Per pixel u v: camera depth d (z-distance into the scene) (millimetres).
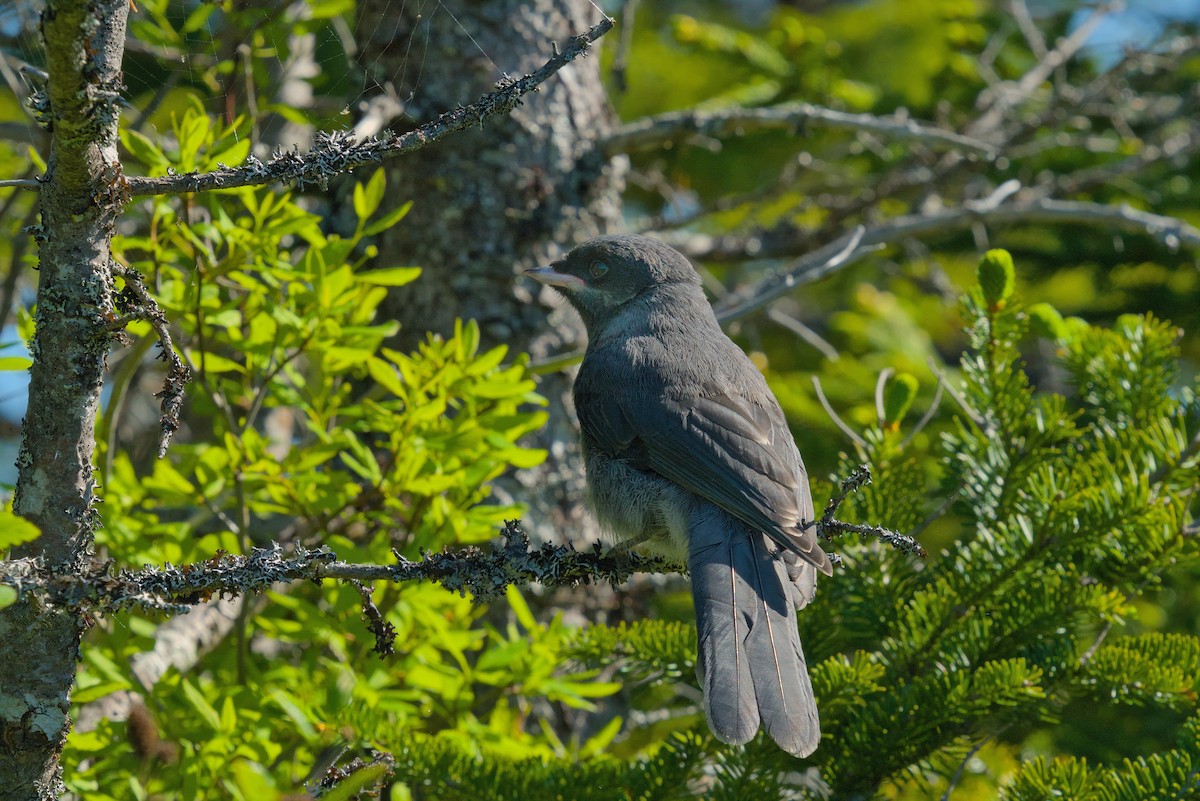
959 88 19641
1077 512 9008
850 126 13484
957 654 8938
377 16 13383
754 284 15227
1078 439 10820
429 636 9828
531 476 12555
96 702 10336
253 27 10758
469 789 8617
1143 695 8711
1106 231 19000
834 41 19219
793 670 7984
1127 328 10578
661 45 19828
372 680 9414
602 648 9602
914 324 18172
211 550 9938
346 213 13359
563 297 13055
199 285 9469
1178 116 18656
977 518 9656
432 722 10445
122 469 10391
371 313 10359
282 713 9109
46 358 6195
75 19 5418
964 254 20500
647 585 13086
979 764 10656
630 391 10281
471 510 9742
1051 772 8188
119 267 6242
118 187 6027
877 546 9648
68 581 6125
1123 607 8781
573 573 8453
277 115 13344
